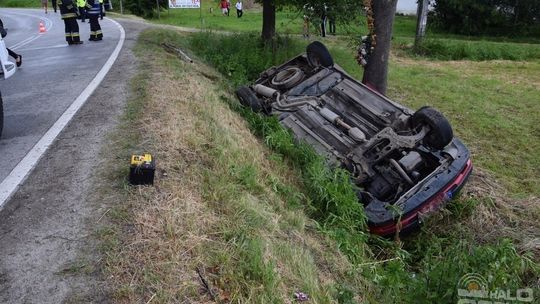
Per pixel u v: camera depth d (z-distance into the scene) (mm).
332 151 6172
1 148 4859
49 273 2898
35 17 29109
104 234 3244
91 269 2926
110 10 31875
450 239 5801
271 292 3010
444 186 5570
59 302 2672
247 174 4742
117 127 5223
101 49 11633
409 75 14508
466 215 6219
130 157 4398
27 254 3074
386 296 3951
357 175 5922
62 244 3168
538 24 30094
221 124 5934
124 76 7867
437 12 30562
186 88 7102
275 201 4727
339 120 6559
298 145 6211
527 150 8586
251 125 6867
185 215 3561
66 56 10820
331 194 5309
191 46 13406
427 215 5422
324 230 4723
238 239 3436
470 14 29438
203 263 3094
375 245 5312
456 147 6242
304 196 5410
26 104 6531
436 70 15711
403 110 6668
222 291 2908
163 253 3107
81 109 6066
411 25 30938
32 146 4863
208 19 30344
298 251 3812
